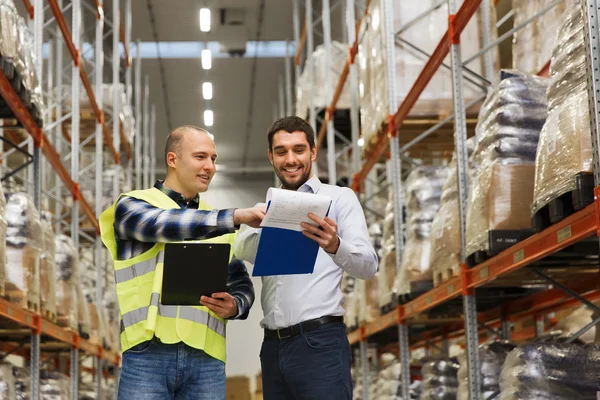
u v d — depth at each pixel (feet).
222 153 77.46
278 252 11.07
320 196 10.71
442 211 18.52
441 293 18.81
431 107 24.16
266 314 13.37
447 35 18.21
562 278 17.35
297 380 12.88
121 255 11.76
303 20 55.06
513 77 14.73
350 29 34.17
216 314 11.54
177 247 10.91
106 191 43.04
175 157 12.09
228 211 11.02
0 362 20.85
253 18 54.90
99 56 39.22
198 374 11.69
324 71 39.55
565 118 11.34
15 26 18.15
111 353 39.99
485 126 15.12
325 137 43.83
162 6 52.75
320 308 12.98
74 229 33.86
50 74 38.45
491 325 27.58
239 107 67.56
